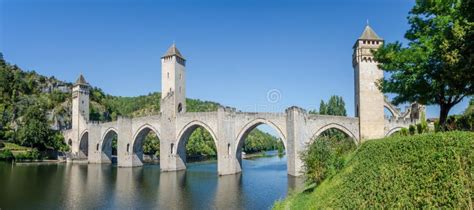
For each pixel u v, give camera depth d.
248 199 52.66
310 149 42.88
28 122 132.62
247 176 79.19
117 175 82.88
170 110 93.50
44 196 55.34
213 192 58.91
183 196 55.59
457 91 29.97
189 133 95.88
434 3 30.77
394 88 34.81
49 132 133.75
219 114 82.81
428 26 31.73
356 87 85.75
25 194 56.72
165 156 90.94
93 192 59.31
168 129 92.25
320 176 40.44
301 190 45.53
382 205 20.72
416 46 32.25
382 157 25.44
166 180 73.81
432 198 18.27
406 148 23.55
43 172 87.12
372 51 37.91
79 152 133.38
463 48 26.09
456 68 26.67
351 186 26.30
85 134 133.25
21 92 174.62
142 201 51.88
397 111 110.31
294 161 75.69
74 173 86.38
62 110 164.75
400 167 22.33
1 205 48.69
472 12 25.59
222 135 82.00
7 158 113.94
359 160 30.17
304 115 79.25
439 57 29.47
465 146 19.53
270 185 65.50
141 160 108.38
